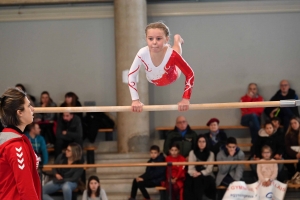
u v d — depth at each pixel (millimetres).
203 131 11305
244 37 11344
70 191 8547
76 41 11484
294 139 9203
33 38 11539
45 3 11242
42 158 9344
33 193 3754
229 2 11250
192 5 11273
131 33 10375
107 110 5109
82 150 9281
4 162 3801
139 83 10469
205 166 8734
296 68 11281
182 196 8594
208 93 11367
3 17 11484
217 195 8867
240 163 8094
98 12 11367
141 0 10461
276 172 8484
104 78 11461
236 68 11344
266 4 11227
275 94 10773
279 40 11289
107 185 9539
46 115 10625
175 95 11328
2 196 3822
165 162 8250
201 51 11367
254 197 8281
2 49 11570
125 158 10344
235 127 10773
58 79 11531
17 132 3916
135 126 10523
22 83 11539
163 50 4789
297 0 11188
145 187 8812
